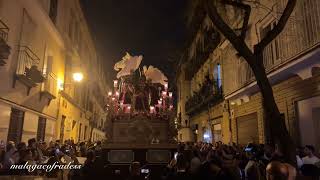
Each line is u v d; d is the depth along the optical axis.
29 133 13.04
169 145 6.88
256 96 13.93
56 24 16.77
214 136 21.53
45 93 14.65
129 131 7.22
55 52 17.09
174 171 6.08
